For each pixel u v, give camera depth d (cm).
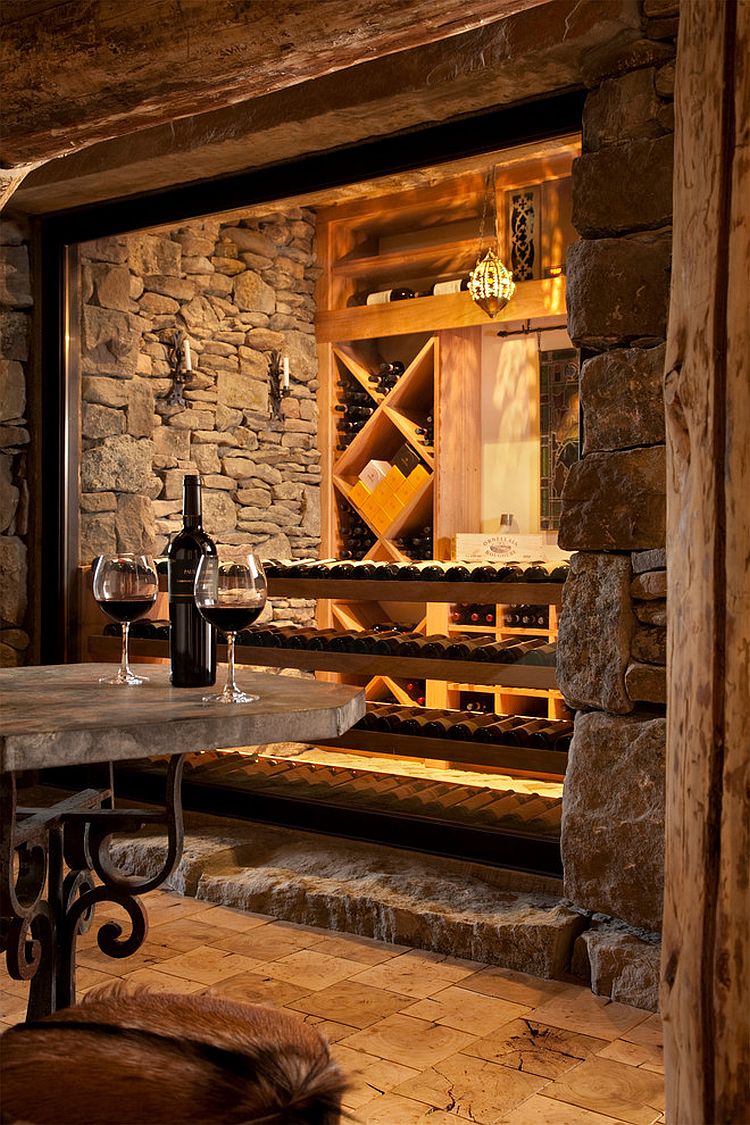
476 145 379
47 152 335
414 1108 249
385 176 405
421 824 401
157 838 432
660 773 322
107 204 478
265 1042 137
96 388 519
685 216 135
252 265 624
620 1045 285
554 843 369
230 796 451
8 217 494
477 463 643
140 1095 122
